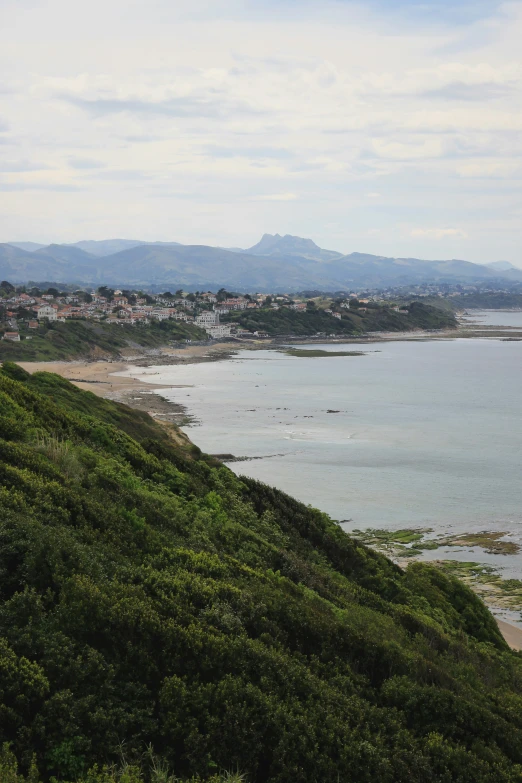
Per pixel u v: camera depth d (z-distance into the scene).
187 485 36.41
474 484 76.06
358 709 17.94
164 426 72.31
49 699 14.64
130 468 35.75
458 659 26.42
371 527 62.38
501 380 165.75
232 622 19.30
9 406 35.56
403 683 19.94
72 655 15.91
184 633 17.53
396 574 38.44
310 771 15.62
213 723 15.67
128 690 15.89
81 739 14.12
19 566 18.34
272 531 35.22
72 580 17.98
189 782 14.20
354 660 20.91
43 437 32.16
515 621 43.19
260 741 15.84
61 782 13.45
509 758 18.72
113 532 23.17
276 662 18.16
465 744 18.42
